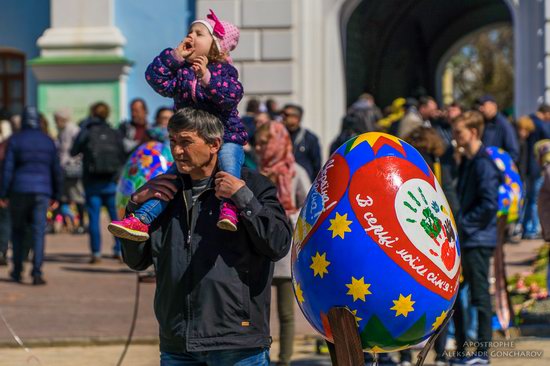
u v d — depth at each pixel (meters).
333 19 25.31
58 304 14.48
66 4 26.70
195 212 6.36
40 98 26.77
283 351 10.58
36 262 16.27
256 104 18.27
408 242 6.27
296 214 10.50
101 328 12.83
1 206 17.17
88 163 18.41
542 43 24.34
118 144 18.48
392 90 34.12
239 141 6.67
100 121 18.52
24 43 28.00
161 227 6.47
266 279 6.41
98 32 26.50
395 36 33.28
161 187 6.44
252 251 6.35
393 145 6.53
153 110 26.83
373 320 6.32
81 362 11.29
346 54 26.72
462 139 10.59
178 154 6.37
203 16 25.41
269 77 25.27
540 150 11.27
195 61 6.62
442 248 6.37
